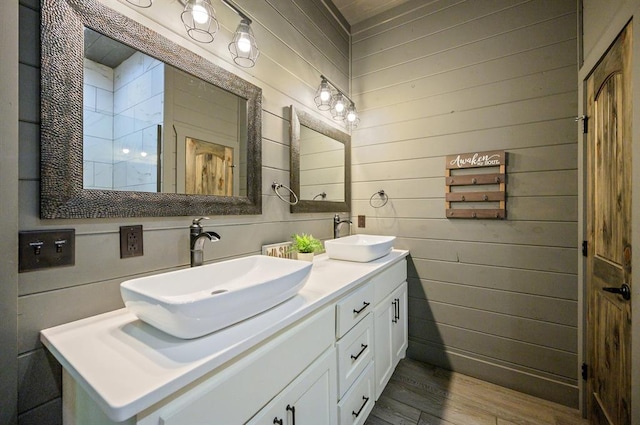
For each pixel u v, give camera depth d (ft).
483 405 5.50
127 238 3.19
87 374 1.88
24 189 2.48
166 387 1.78
